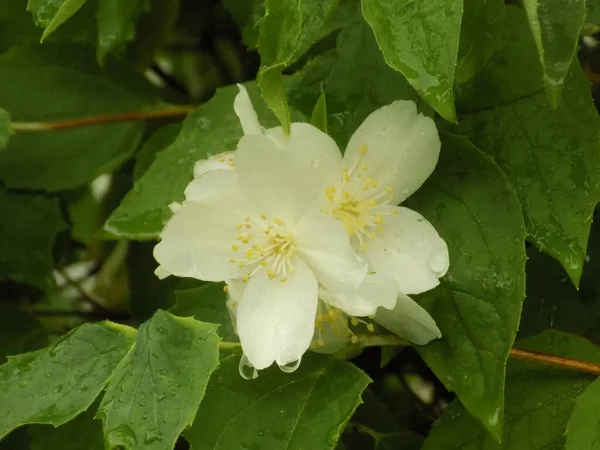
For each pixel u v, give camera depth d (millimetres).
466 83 250
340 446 262
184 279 283
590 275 267
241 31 286
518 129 246
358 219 241
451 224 242
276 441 236
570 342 250
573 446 238
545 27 225
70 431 273
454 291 239
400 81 251
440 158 246
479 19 233
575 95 241
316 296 234
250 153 232
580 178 239
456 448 248
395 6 216
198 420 240
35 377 235
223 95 266
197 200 236
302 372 243
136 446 220
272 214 238
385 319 239
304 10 226
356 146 243
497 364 233
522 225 237
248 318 235
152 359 227
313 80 256
